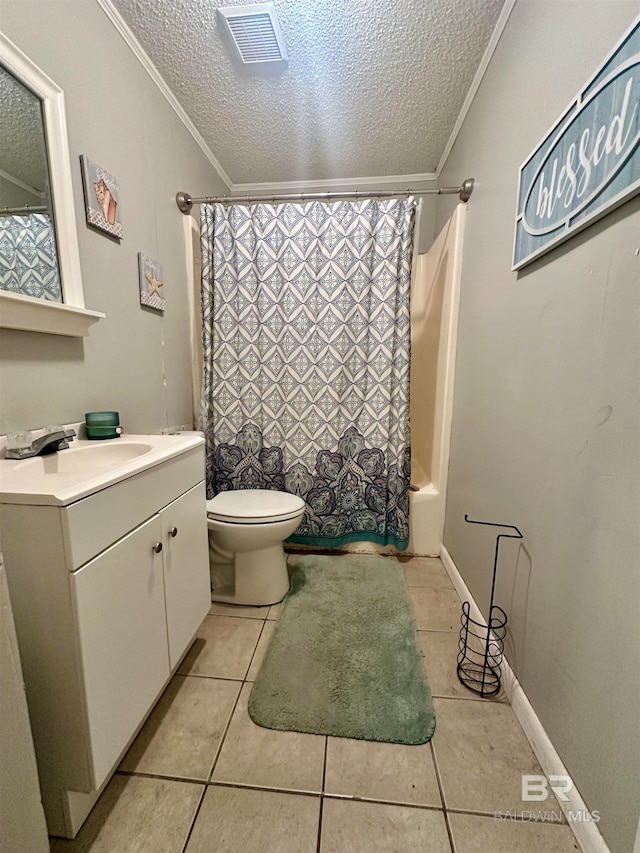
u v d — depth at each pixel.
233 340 1.82
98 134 1.19
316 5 1.24
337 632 1.35
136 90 1.39
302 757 0.92
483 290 1.43
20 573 0.66
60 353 1.06
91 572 0.69
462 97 1.65
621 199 0.66
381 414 1.84
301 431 1.86
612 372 0.71
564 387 0.87
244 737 0.97
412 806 0.81
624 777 0.64
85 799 0.78
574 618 0.81
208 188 2.09
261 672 1.17
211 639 1.33
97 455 1.08
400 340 1.80
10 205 0.89
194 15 1.27
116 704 0.77
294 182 2.44
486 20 1.28
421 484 2.07
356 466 1.89
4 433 0.90
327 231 1.73
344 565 1.84
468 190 1.60
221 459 1.89
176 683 1.14
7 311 0.84
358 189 2.46
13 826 0.53
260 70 1.50
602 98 0.72
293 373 1.83
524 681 1.02
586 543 0.77
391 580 1.70
